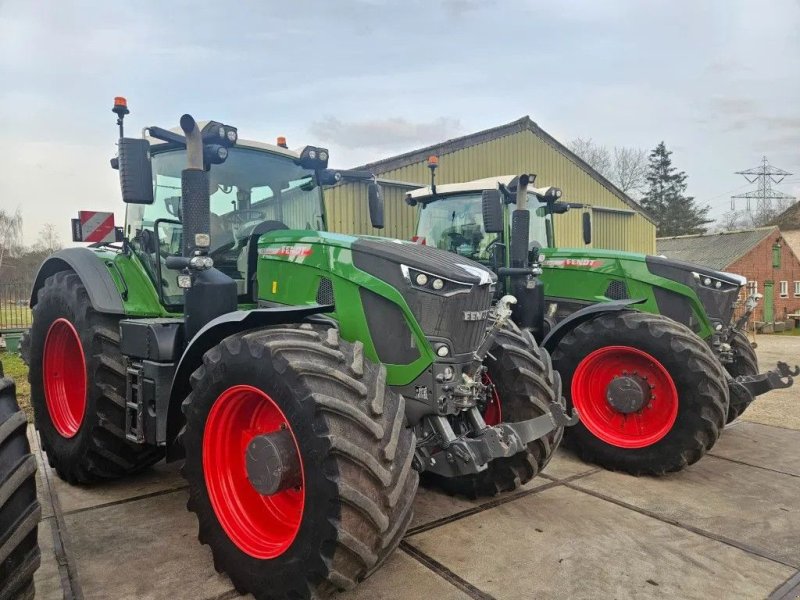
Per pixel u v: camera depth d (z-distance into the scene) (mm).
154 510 3469
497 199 4457
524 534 3182
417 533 3182
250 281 3537
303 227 4008
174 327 3199
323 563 2168
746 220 51875
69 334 4027
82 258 3785
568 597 2566
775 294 23641
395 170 11266
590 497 3754
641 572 2789
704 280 4918
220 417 2664
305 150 3926
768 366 9742
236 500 2658
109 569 2756
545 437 3500
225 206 3654
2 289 12477
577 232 15422
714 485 3994
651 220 17703
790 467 4387
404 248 2949
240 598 2514
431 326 2725
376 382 2436
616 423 4395
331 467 2164
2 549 1901
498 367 3545
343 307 2893
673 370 4059
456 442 2705
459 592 2590
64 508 3492
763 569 2832
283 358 2355
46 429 3996
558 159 14852
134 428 3385
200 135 2953
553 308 5480
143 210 3781
